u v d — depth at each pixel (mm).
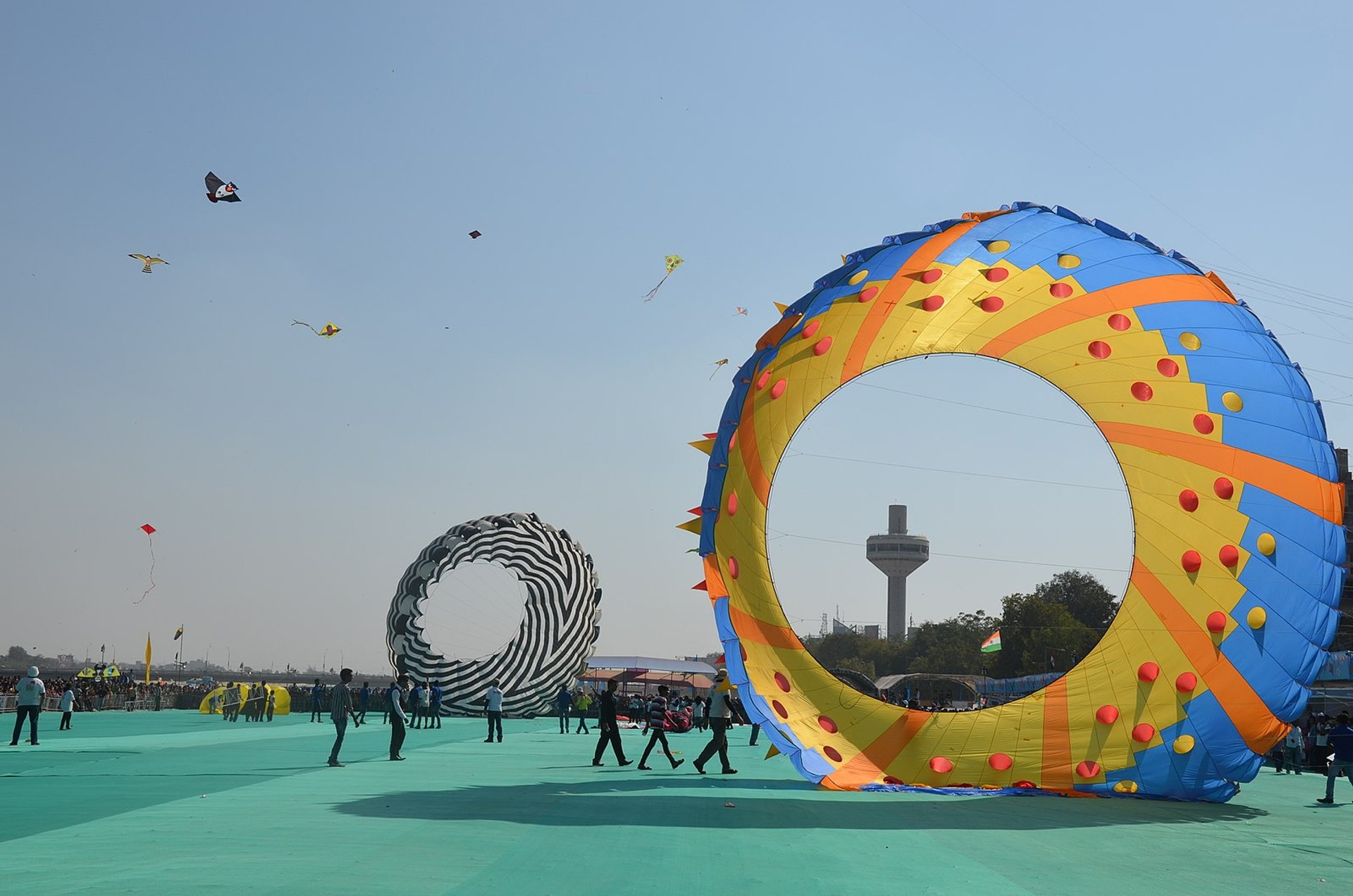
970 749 17578
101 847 10648
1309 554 17359
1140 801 17156
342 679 21312
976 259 18328
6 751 24188
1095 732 17531
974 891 9453
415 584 51812
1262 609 17266
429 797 15461
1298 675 17141
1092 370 18094
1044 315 18219
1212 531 17547
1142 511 17766
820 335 18266
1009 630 100812
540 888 8883
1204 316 18078
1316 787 22922
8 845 10727
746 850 11250
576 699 54594
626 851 10883
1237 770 17297
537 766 22141
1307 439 17641
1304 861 11812
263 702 46250
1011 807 15797
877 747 17672
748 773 20859
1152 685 17531
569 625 52750
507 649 52344
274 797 15250
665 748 21266
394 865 9727
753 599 17969
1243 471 17547
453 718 53406
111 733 33344
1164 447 17797
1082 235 18719
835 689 17938
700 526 18125
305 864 9727
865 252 18844
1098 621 111000
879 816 14430
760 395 18281
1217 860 11750
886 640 171250
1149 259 18547
